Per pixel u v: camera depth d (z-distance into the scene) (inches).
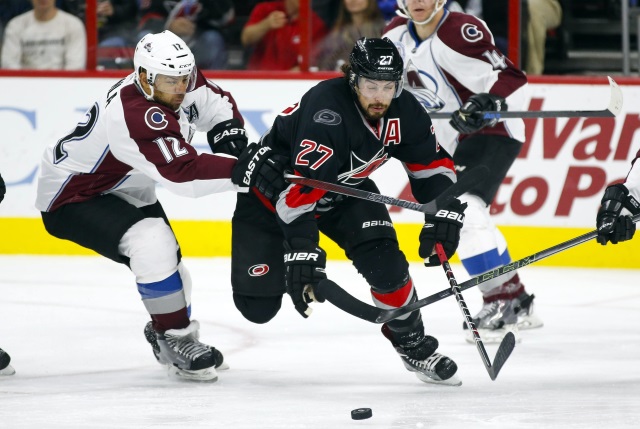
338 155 430.3
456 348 563.8
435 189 455.2
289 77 869.8
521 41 864.3
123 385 474.0
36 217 880.9
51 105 876.6
